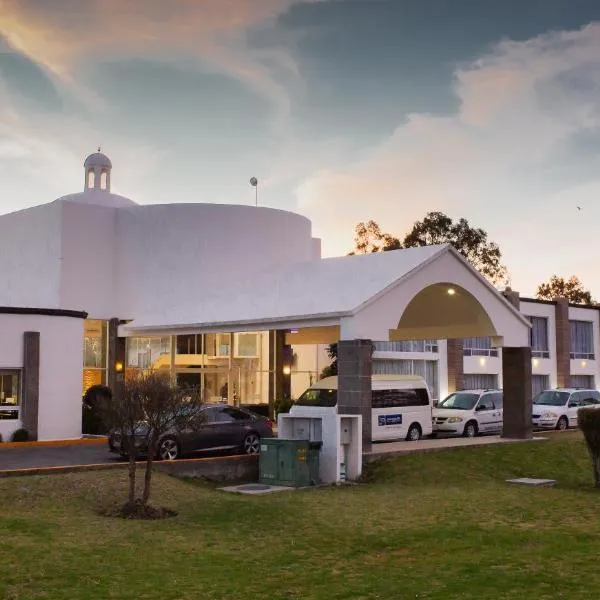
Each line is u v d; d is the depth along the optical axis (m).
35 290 33.06
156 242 33.44
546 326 45.28
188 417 15.71
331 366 37.84
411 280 23.91
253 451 23.12
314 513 15.34
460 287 25.50
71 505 15.27
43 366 26.30
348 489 19.23
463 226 57.94
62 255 32.00
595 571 10.89
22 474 17.59
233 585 10.13
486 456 23.62
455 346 40.91
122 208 33.78
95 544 12.19
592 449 20.39
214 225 33.81
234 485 19.75
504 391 27.52
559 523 14.66
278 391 35.38
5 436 25.48
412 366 39.34
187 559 11.52
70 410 26.91
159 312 31.50
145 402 15.18
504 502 17.00
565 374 45.41
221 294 29.78
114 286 33.56
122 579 10.28
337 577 10.66
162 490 16.83
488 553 12.11
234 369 34.69
